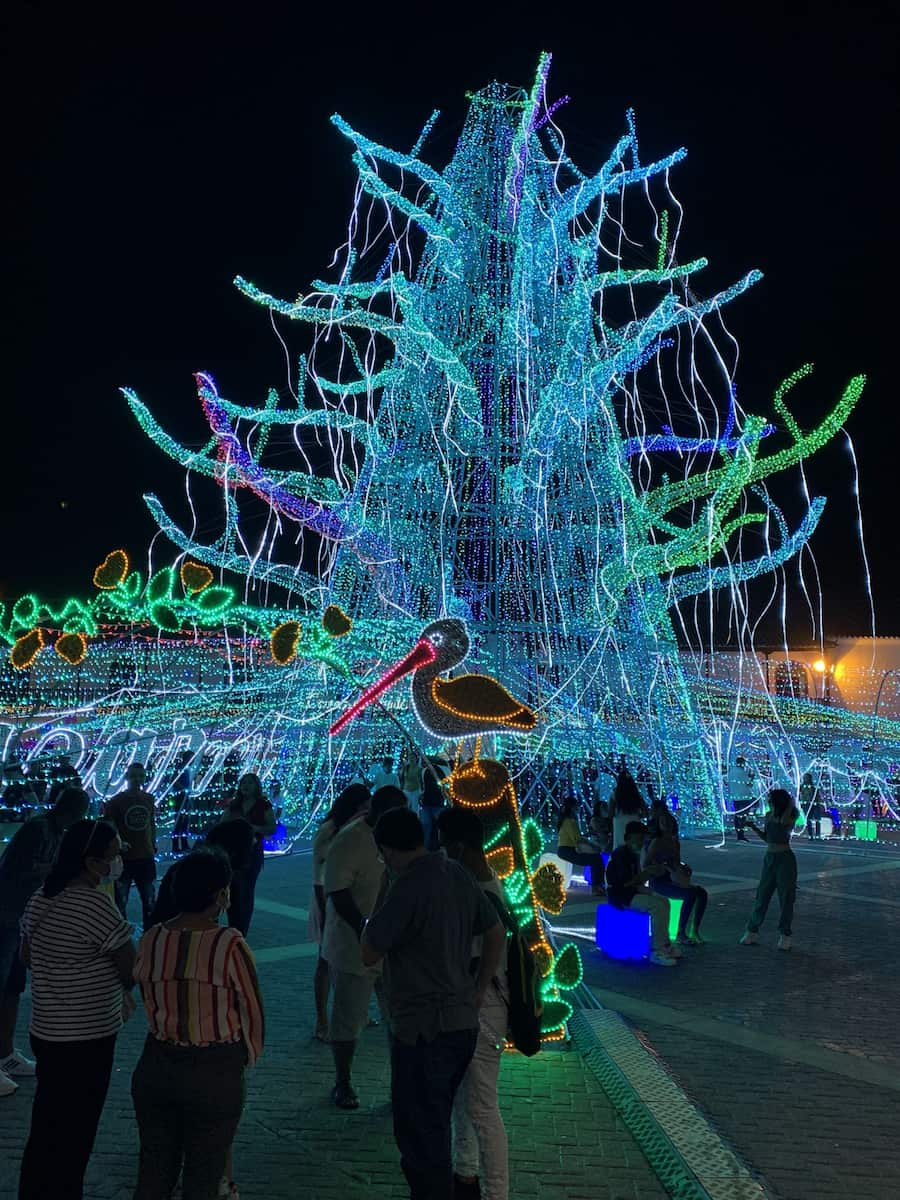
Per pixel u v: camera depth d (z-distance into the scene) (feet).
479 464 54.54
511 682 52.42
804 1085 19.02
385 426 57.11
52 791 34.40
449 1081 12.33
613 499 54.85
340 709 58.54
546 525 53.26
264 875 46.24
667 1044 21.61
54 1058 12.63
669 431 55.93
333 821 22.29
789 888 31.73
